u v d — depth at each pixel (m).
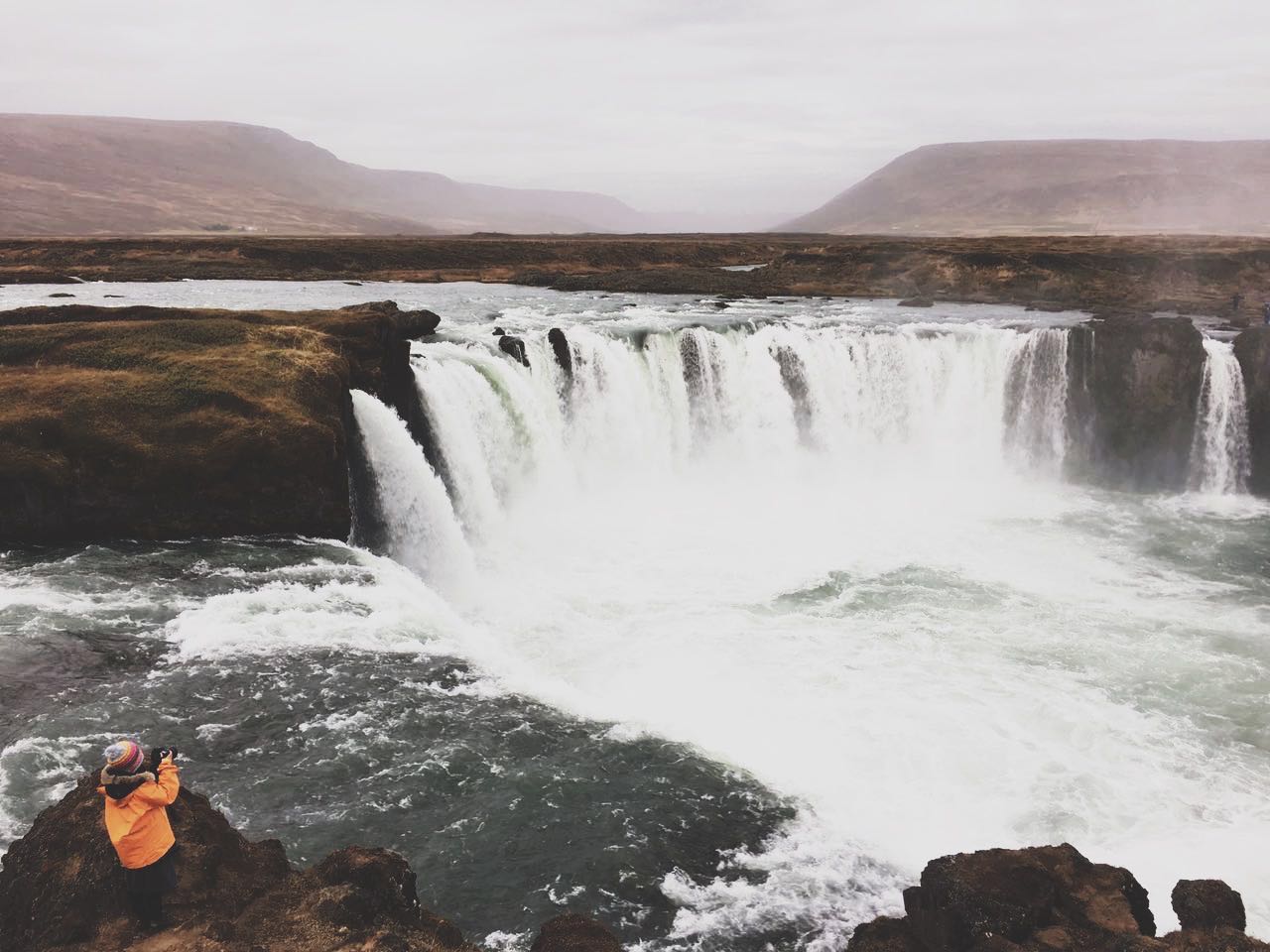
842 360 46.91
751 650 26.27
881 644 26.81
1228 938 12.45
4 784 15.75
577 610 29.47
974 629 28.06
